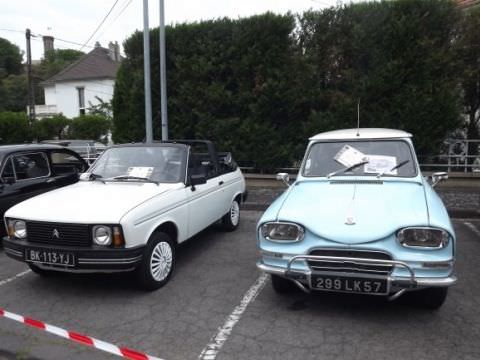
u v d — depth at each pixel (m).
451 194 9.28
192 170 5.29
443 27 9.61
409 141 4.59
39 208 4.21
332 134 4.96
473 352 3.08
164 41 10.51
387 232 3.19
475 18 9.65
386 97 9.73
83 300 4.18
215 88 10.84
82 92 37.28
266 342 3.29
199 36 11.05
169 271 4.60
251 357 3.09
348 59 10.26
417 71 9.55
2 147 6.36
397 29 9.49
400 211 3.41
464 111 10.66
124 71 12.33
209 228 7.01
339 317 3.67
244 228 7.09
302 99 10.30
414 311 3.74
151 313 3.86
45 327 3.52
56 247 3.96
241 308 3.93
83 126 27.97
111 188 4.69
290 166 10.96
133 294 4.30
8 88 50.19
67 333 3.42
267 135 10.68
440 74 9.59
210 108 11.01
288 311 3.83
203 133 11.12
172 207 4.59
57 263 3.96
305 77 10.23
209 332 3.49
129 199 4.25
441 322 3.54
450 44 9.66
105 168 5.30
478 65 9.95
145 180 4.93
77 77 36.72
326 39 10.20
